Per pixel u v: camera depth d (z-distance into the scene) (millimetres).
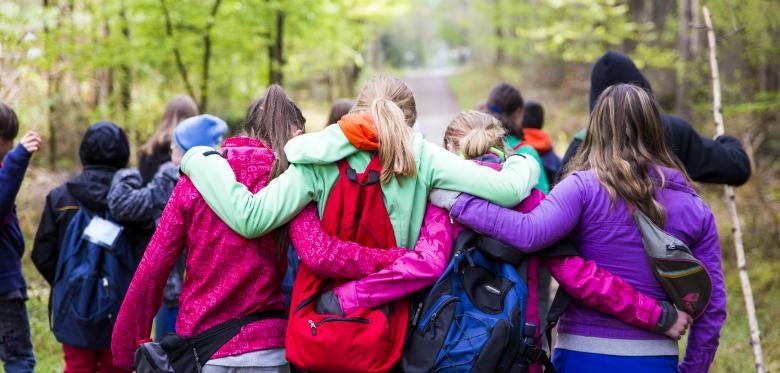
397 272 2201
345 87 25781
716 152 3131
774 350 4992
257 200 2232
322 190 2289
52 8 7164
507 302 2244
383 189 2287
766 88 8070
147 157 4094
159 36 10016
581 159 2467
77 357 3455
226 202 2232
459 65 62156
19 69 7059
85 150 3482
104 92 10297
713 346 2357
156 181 3443
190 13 10016
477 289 2266
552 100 21266
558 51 19469
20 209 7180
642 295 2270
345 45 15906
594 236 2332
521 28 16906
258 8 10586
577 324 2361
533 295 2381
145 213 3381
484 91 27328
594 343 2312
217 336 2297
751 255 7129
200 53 10617
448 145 2691
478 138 2562
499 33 21984
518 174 2352
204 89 10688
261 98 2537
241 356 2281
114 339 2369
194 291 2340
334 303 2242
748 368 4688
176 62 10344
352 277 2244
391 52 50531
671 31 11828
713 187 8703
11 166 3268
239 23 10461
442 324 2191
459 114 2711
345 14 14188
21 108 7156
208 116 3221
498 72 29719
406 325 2256
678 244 2242
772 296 6277
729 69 7996
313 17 12086
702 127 8727
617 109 2367
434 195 2332
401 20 43812
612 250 2314
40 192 7984
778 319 5668
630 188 2285
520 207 2396
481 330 2186
